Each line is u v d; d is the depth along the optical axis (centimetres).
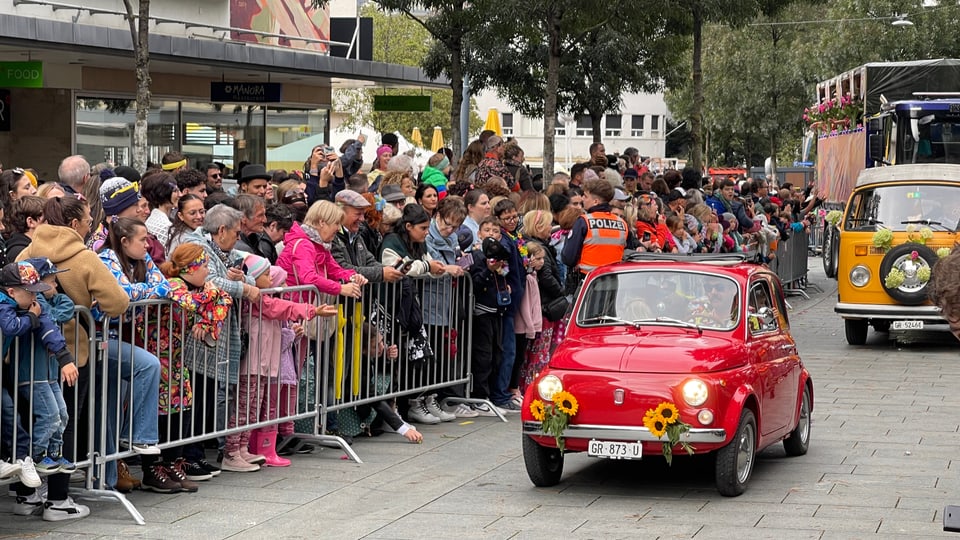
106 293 813
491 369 1263
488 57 3031
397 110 2798
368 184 1295
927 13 5209
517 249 1238
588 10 2064
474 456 1070
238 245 999
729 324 976
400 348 1145
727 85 6288
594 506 891
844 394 1424
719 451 904
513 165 1641
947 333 2072
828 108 3347
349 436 1115
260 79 2667
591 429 902
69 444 823
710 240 1850
